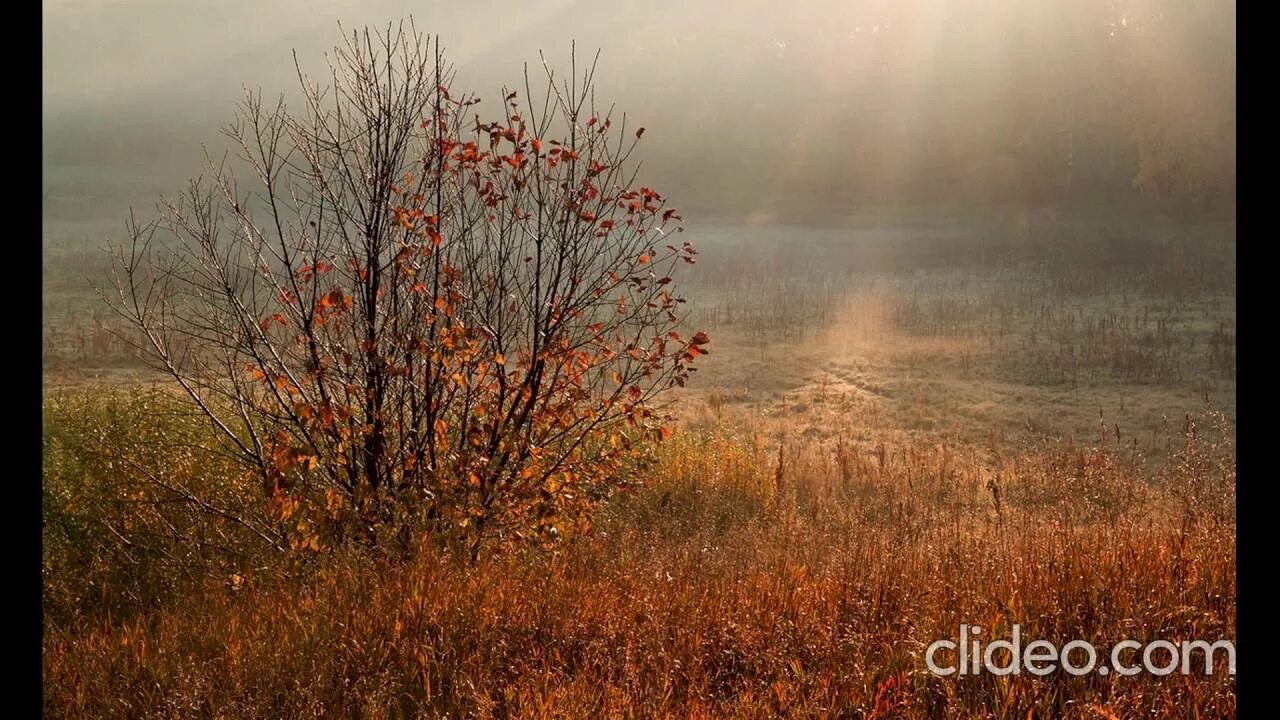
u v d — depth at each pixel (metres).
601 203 6.61
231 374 6.53
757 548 7.68
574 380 6.60
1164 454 13.55
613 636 4.50
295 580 5.68
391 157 6.45
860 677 3.99
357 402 6.44
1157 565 5.04
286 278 6.43
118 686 4.20
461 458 6.05
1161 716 3.58
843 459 12.16
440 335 6.16
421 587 4.87
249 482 7.09
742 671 4.36
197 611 5.41
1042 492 9.94
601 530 8.12
